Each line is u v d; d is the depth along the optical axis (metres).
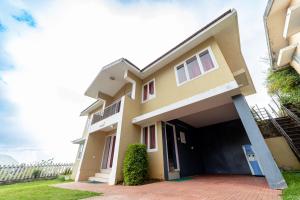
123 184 5.84
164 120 7.46
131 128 7.64
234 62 8.07
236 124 8.82
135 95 8.57
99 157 9.73
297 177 4.50
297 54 7.06
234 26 6.03
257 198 2.85
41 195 4.15
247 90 9.48
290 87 9.86
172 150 7.51
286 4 6.42
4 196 4.11
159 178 6.35
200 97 5.52
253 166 7.47
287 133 7.18
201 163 9.26
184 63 7.15
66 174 13.52
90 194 4.08
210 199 2.97
